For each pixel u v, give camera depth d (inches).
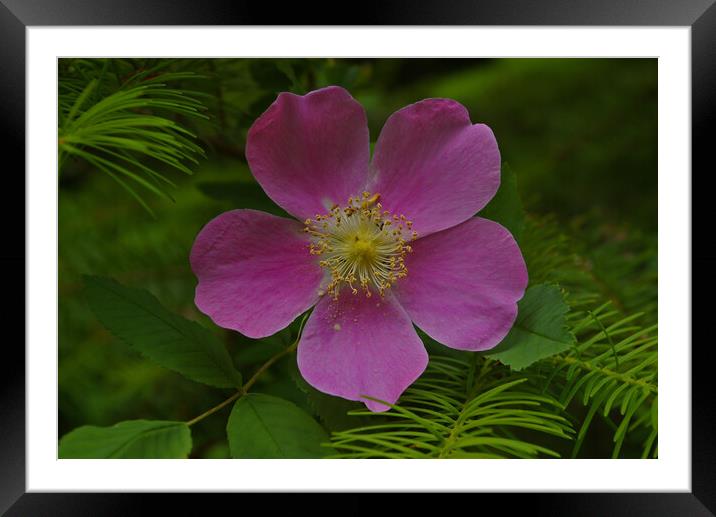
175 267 13.2
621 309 12.0
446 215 10.0
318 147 10.0
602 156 16.1
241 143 11.9
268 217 10.0
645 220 15.5
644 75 15.8
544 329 9.7
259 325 9.9
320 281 10.1
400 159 10.1
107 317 9.6
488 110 16.9
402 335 10.0
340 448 9.5
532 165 16.0
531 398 9.6
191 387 12.8
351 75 11.9
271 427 9.4
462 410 9.6
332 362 9.9
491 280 9.9
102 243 13.5
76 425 13.1
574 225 13.2
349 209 10.1
